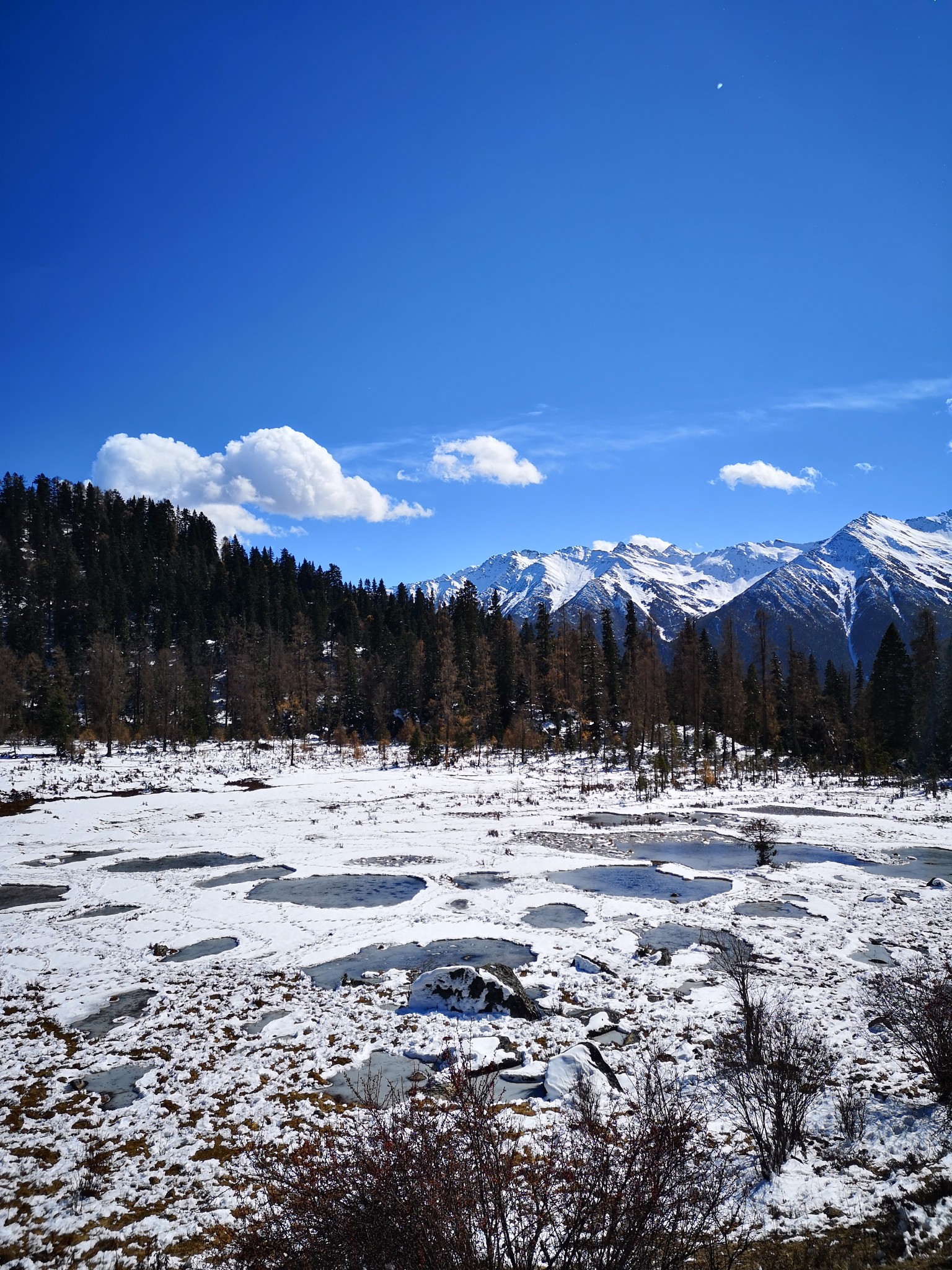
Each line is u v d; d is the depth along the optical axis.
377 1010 13.81
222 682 99.44
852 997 13.46
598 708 72.75
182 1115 9.99
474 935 18.64
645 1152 6.14
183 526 159.25
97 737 66.44
